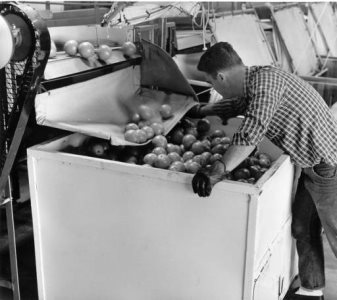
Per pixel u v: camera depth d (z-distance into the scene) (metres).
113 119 2.62
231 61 2.04
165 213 2.08
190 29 3.76
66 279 2.44
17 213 3.57
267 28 5.10
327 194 2.32
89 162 2.15
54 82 2.39
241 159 1.93
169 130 2.62
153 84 2.89
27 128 2.66
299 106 2.11
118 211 2.18
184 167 2.21
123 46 2.76
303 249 2.60
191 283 2.14
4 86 1.92
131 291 2.29
